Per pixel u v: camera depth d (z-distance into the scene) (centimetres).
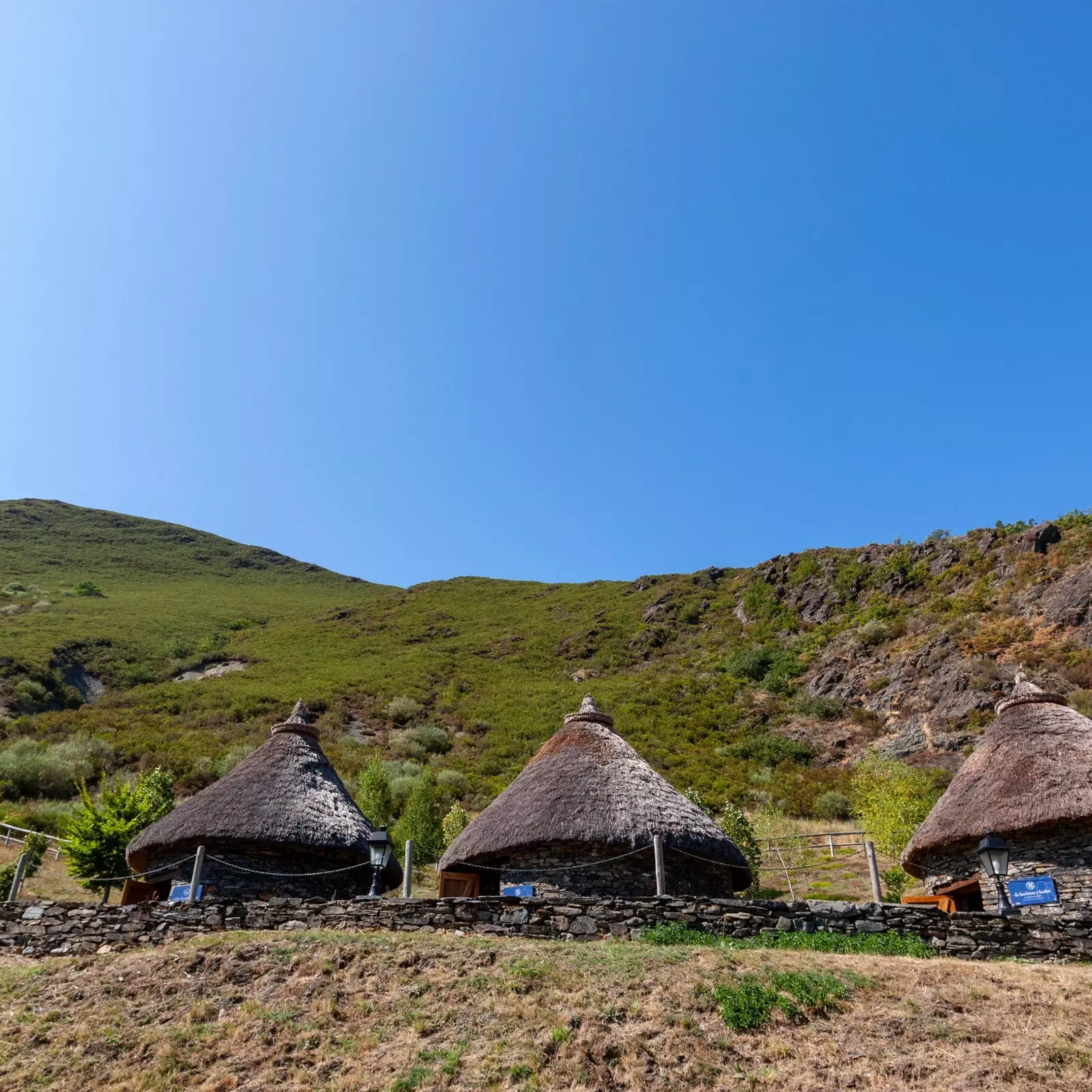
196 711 5266
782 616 6862
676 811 1703
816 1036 1038
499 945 1289
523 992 1149
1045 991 1123
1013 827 1659
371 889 1545
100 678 6206
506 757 4772
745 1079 970
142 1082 1026
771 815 3462
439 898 1475
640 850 1606
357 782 3888
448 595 9575
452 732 5369
